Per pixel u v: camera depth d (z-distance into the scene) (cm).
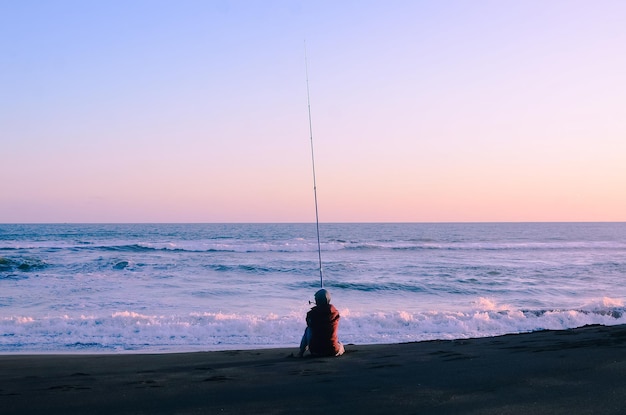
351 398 480
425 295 2173
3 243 4847
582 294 2283
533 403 419
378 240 6334
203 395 524
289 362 759
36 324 1348
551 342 866
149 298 1955
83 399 518
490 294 2234
